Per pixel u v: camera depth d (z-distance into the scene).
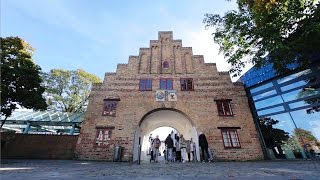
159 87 18.03
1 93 11.94
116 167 8.59
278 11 9.63
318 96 12.20
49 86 29.88
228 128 16.09
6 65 12.24
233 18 11.20
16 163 10.36
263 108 15.95
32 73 13.52
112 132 15.95
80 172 6.35
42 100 14.15
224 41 11.91
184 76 18.62
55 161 12.64
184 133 22.88
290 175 4.86
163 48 20.17
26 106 13.47
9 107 13.06
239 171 6.32
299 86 13.46
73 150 15.56
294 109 13.53
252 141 15.60
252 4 10.40
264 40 10.17
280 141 14.11
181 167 8.48
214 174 5.62
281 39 9.65
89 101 17.33
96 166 9.18
